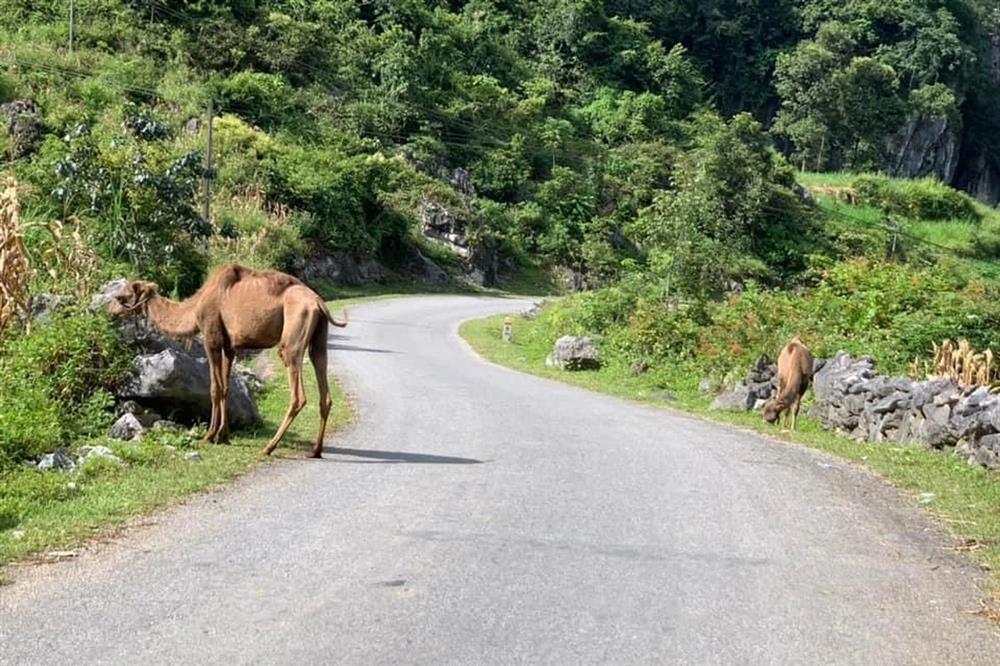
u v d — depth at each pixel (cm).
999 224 8081
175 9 5938
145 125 2348
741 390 1684
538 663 493
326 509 786
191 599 566
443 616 554
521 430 1249
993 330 1783
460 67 7600
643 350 2219
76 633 510
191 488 833
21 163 2528
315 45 6419
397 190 5631
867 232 6575
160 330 1088
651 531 764
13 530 689
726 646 530
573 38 8712
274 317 997
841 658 522
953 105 9894
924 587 659
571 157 7006
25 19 5338
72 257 1377
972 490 991
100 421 1032
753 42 10350
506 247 5941
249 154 4444
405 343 2598
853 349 1766
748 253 5675
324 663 481
